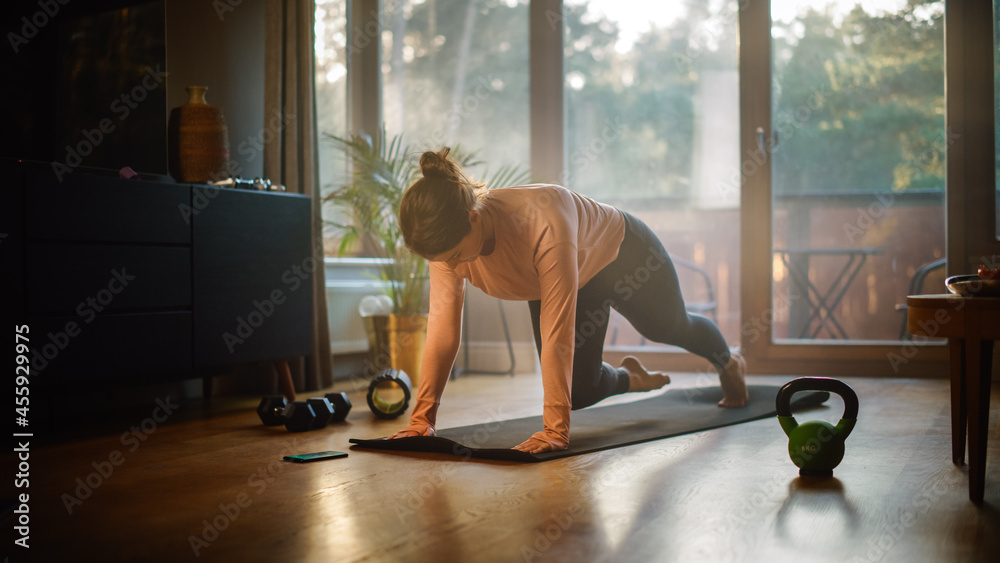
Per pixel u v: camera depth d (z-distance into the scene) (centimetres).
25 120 238
